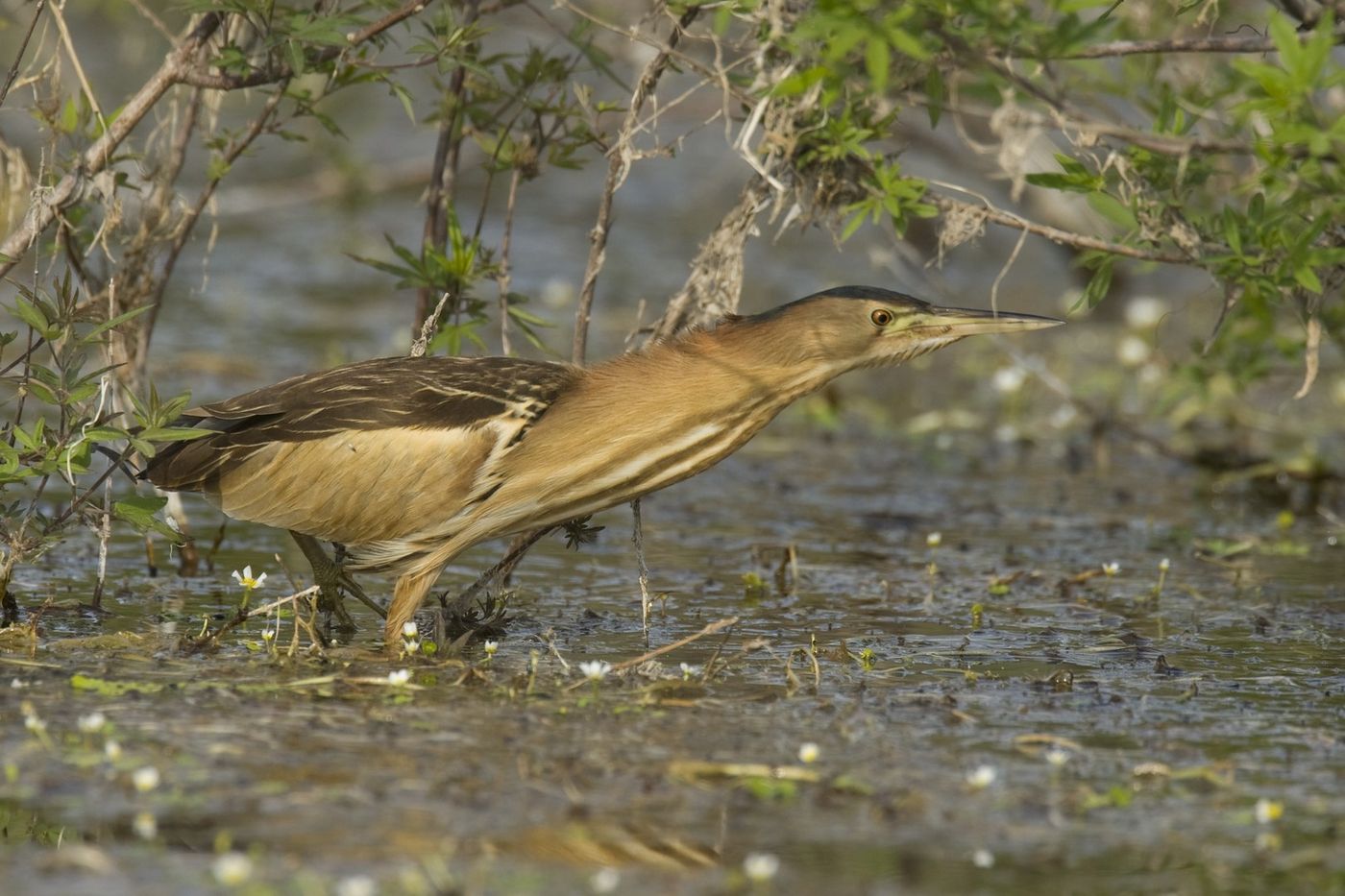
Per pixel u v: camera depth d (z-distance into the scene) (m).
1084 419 17.92
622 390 9.59
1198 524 14.01
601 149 11.30
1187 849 6.66
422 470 9.39
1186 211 10.28
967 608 11.08
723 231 10.83
